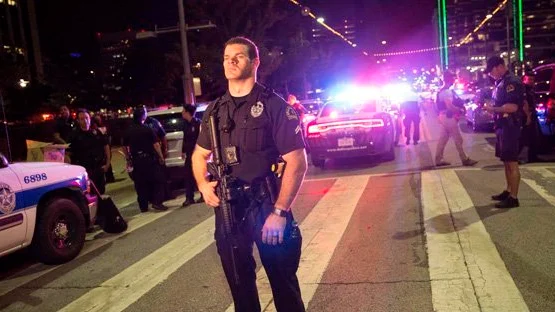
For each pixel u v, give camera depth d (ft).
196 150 11.00
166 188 33.65
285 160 10.09
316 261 17.83
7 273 20.77
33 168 20.98
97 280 18.71
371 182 30.91
